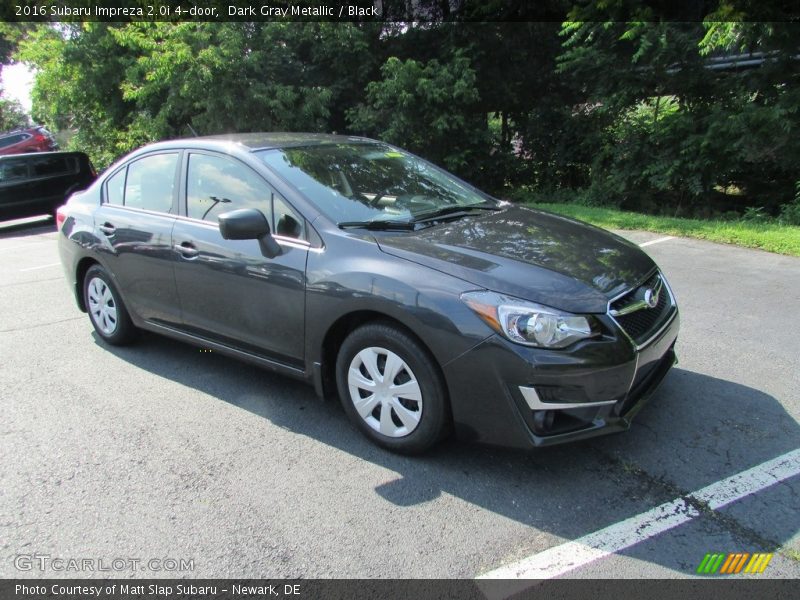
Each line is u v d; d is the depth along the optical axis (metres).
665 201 11.38
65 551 2.52
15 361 4.60
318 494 2.86
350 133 14.01
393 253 3.04
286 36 13.00
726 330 4.71
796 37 8.73
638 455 3.08
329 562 2.42
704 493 2.77
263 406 3.77
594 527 2.57
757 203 10.73
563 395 2.65
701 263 6.63
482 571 2.35
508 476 2.95
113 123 15.45
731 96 9.90
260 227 3.23
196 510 2.76
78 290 4.95
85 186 14.16
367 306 2.98
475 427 2.82
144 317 4.37
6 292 6.81
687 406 3.56
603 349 2.69
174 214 4.02
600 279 2.92
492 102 13.51
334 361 3.40
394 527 2.61
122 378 4.23
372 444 3.27
